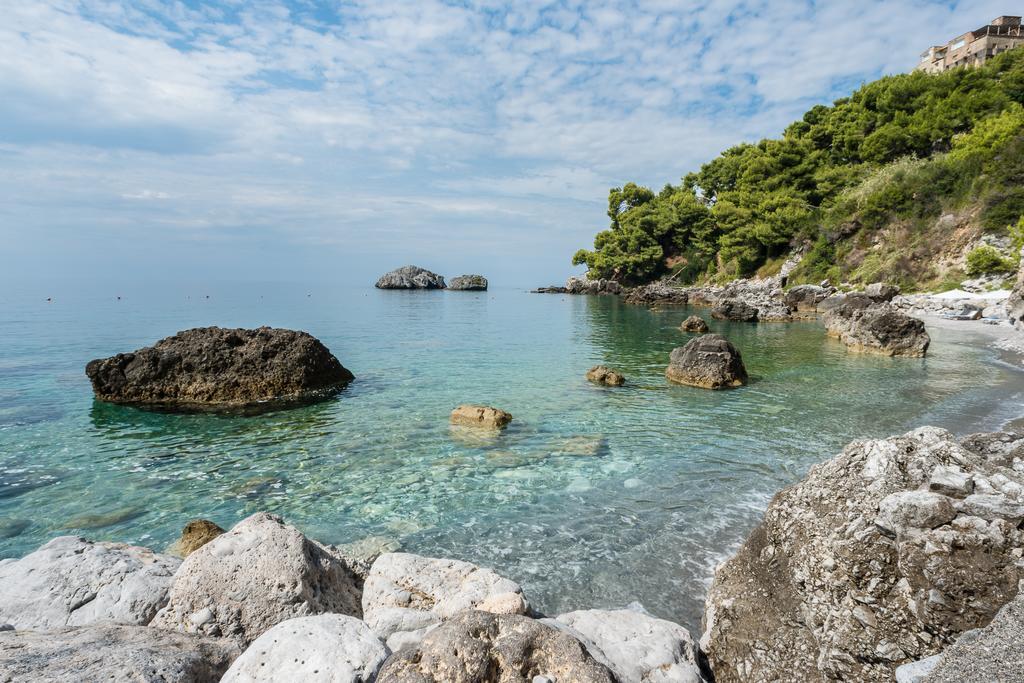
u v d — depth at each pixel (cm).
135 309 7162
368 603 651
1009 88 7231
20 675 366
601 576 902
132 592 610
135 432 1717
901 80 8256
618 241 10606
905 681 449
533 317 6262
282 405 2048
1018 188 5447
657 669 547
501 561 949
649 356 3322
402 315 6644
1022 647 376
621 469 1377
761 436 1639
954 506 512
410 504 1185
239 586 590
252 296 11644
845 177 7788
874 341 3186
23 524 1094
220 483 1306
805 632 569
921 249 6034
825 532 590
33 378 2472
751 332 4441
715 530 1053
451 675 369
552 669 389
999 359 2892
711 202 10781
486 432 1702
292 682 399
